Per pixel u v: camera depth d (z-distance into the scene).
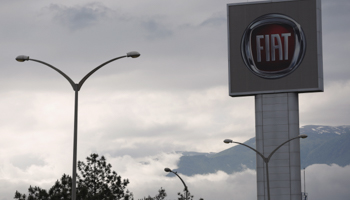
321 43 91.31
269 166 89.94
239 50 94.06
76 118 42.50
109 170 80.75
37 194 70.00
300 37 91.69
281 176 89.31
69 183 72.56
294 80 91.12
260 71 92.56
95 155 80.88
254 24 93.94
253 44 93.56
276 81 91.75
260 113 91.81
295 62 91.44
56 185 71.56
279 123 90.62
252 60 93.31
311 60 91.00
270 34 93.00
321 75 90.69
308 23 91.81
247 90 92.88
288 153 89.62
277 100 91.38
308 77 90.69
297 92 91.31
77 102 42.72
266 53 92.81
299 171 89.25
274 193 89.25
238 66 93.81
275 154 89.94
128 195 80.25
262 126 91.38
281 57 92.12
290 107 90.75
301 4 92.31
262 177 90.12
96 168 80.38
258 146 91.19
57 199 68.88
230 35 94.88
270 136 90.69
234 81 93.69
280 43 92.44
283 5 93.12
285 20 92.69
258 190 90.44
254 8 94.31
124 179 81.25
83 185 78.38
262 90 92.12
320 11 92.06
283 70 91.69
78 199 70.88
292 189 88.75
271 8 93.50
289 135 90.06
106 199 74.12
